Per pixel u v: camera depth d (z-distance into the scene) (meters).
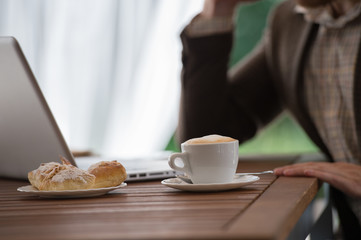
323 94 2.17
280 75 2.39
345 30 2.11
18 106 0.99
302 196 0.75
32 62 4.21
